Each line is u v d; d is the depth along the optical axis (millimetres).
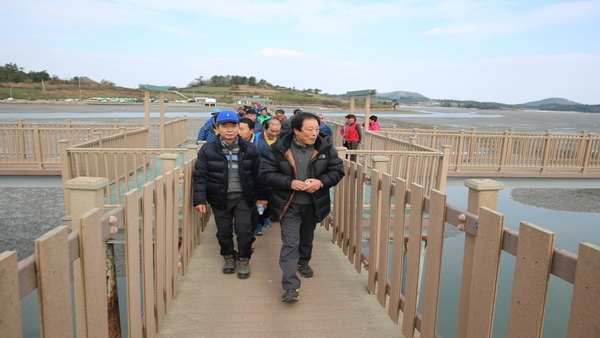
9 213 10133
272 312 3656
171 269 3719
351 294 4031
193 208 5062
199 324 3441
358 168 4445
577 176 12305
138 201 2830
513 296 2086
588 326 1672
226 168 4199
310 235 4289
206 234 5855
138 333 2814
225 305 3771
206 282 4254
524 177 12180
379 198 3863
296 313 3648
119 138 9016
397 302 3402
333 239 5594
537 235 1919
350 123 12117
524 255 2006
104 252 2408
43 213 10172
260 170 3891
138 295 2822
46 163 11359
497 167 12336
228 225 4426
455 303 6500
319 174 3842
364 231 6234
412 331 3117
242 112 11547
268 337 3271
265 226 6250
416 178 6957
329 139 4504
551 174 12273
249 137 5734
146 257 2984
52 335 1859
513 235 2105
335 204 5520
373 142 10734
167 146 13500
